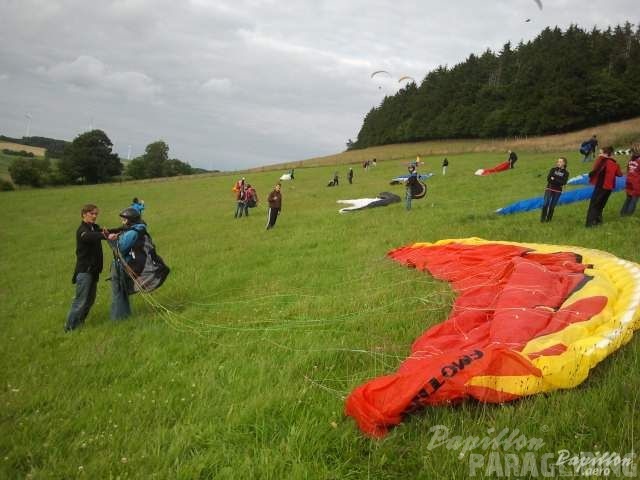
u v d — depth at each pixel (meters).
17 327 7.62
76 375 5.22
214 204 32.47
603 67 75.94
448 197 21.47
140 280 7.42
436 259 9.13
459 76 93.62
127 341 6.35
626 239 9.23
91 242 7.27
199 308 7.81
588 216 10.70
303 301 7.49
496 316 5.37
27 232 25.03
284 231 15.88
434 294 7.12
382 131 111.12
